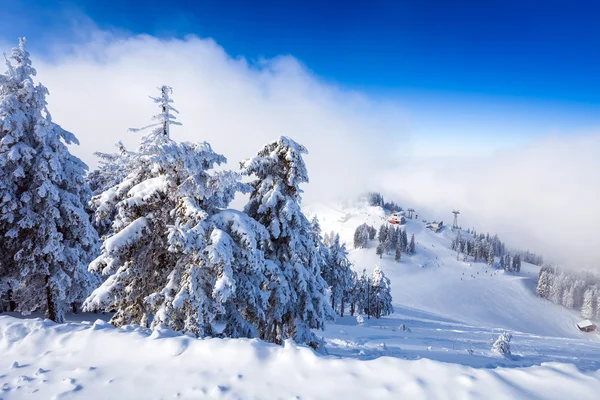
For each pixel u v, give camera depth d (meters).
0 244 15.13
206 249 8.94
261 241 11.12
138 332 6.73
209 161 10.11
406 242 154.88
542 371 4.62
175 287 9.53
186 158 9.17
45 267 15.01
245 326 10.62
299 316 13.36
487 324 79.62
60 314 16.94
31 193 14.42
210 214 10.37
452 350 21.45
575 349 29.00
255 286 11.05
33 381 5.04
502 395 4.13
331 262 49.94
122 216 9.67
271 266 11.87
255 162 12.62
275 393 4.59
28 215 14.28
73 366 5.49
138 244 9.83
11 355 5.96
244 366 5.25
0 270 15.76
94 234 17.48
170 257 10.30
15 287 16.17
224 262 8.92
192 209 9.05
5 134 14.16
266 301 11.18
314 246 13.93
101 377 5.12
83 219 15.72
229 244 9.20
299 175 12.97
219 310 9.23
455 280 121.62
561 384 4.32
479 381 4.39
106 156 10.41
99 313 22.81
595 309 96.00
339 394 4.48
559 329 87.12
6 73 14.12
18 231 14.44
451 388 4.34
